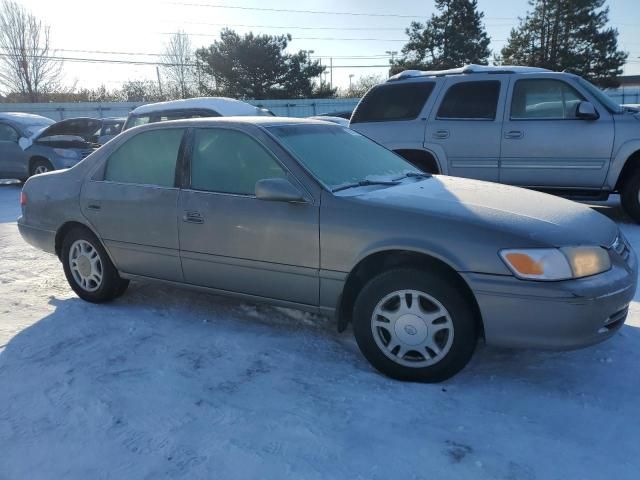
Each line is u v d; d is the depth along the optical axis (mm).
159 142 4352
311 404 3123
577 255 3074
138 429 2926
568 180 7223
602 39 45656
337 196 3566
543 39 47344
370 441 2775
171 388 3328
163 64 46219
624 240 3654
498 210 3355
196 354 3793
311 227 3566
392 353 3400
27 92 39906
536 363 3588
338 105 36844
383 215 3381
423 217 3293
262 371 3533
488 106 7434
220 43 43531
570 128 7059
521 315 3062
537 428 2867
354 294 3717
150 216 4266
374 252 3369
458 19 47656
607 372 3447
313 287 3648
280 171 3787
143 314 4578
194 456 2693
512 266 3051
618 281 3150
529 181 7391
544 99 7270
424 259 3324
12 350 3928
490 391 3248
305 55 45594
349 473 2547
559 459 2615
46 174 5043
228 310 4641
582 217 3486
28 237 5125
